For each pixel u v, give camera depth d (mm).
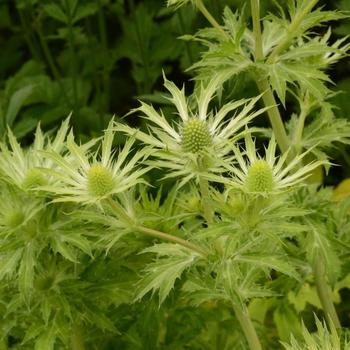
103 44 1438
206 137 826
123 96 1653
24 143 1473
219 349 1088
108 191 829
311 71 926
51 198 869
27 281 849
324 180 1436
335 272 943
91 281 921
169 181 1269
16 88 1476
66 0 1330
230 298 828
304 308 1134
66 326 889
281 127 990
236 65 943
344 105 1350
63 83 1514
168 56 1508
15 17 1751
